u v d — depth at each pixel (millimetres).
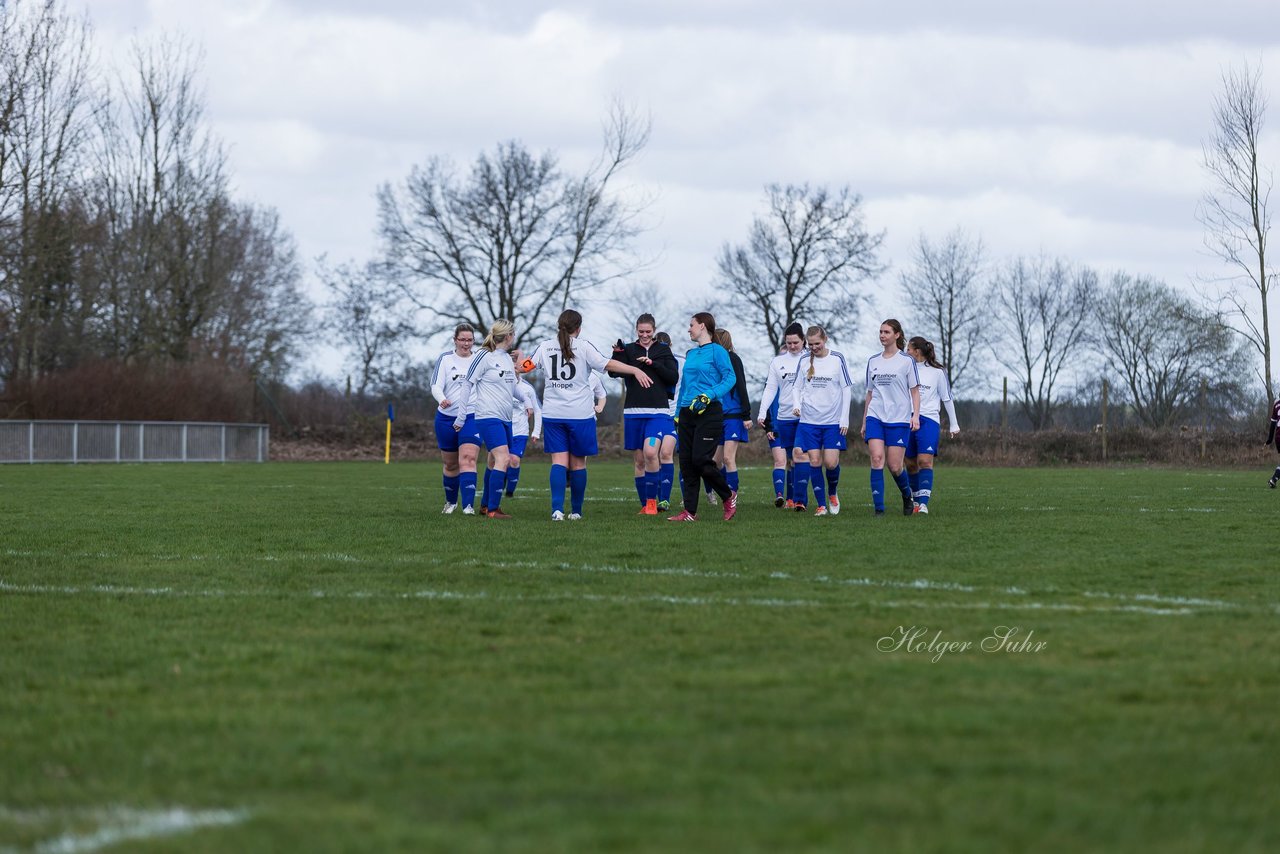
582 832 12617
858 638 23688
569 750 15727
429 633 24500
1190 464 159375
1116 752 15602
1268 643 23062
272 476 107938
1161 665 21016
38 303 169125
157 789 14281
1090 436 162500
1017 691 19016
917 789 14070
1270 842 12430
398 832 12656
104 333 186125
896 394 56438
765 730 16703
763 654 22094
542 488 84125
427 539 43969
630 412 56656
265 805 13625
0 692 19453
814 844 12266
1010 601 28609
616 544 42031
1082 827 12805
